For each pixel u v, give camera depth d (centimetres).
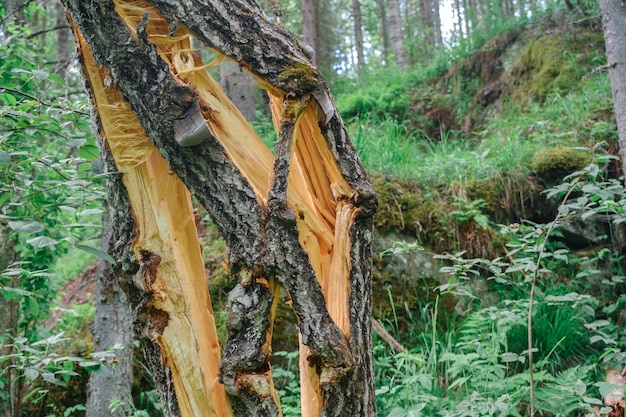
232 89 560
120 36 169
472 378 324
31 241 166
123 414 359
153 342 174
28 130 204
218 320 412
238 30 171
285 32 181
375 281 422
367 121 675
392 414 264
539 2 767
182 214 188
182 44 179
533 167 485
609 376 344
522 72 684
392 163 506
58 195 238
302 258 169
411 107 763
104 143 182
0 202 196
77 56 186
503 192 475
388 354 386
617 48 344
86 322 463
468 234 446
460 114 721
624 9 347
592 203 258
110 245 384
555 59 651
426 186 482
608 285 429
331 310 178
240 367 164
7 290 214
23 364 213
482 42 803
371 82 888
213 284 432
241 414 167
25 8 426
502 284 420
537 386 327
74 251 732
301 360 188
